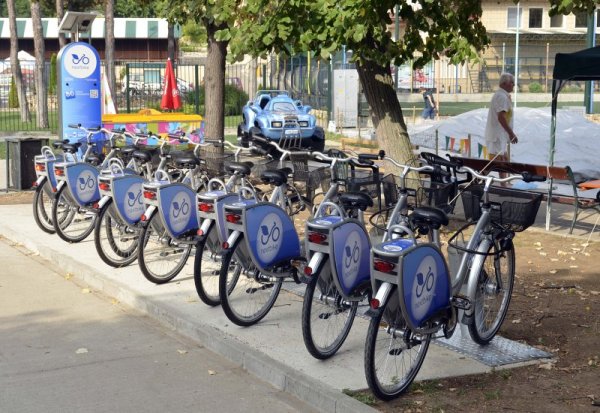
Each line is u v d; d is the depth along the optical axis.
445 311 5.70
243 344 6.52
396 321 5.48
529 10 50.81
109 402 5.64
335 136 26.45
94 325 7.44
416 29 10.75
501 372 5.95
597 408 5.32
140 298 7.91
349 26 9.37
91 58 14.77
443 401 5.45
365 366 5.30
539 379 5.82
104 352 6.68
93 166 10.14
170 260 8.51
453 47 11.16
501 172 11.30
